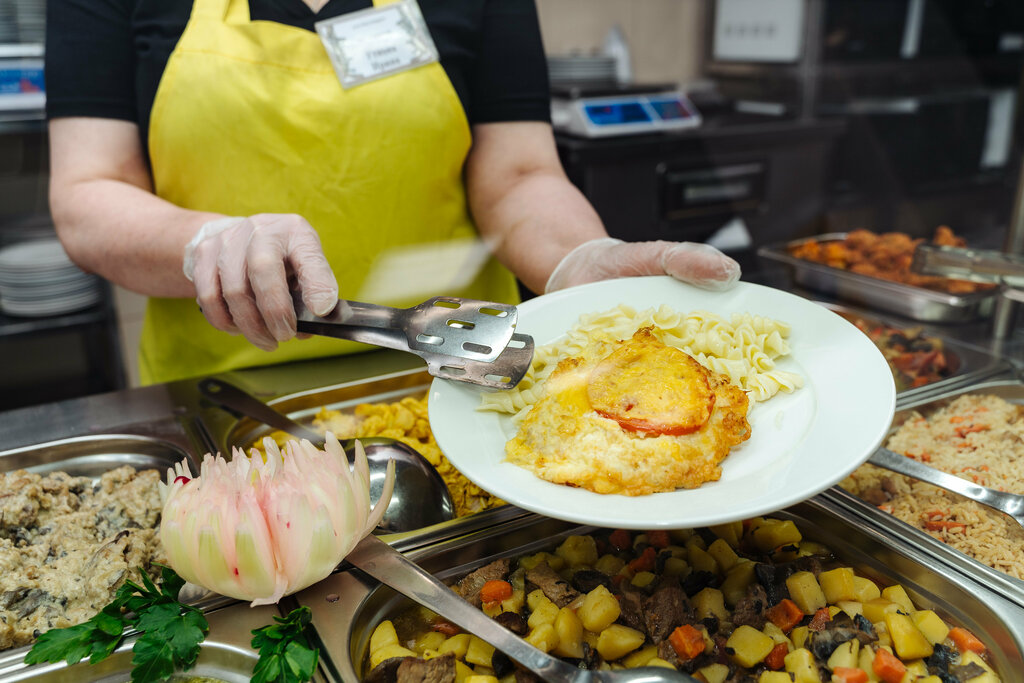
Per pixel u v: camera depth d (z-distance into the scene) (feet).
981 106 7.28
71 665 1.96
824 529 2.58
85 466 3.16
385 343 2.59
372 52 4.01
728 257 3.04
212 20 3.89
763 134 7.13
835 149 7.48
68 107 3.97
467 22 4.21
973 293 4.11
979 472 2.80
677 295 3.06
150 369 4.61
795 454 2.09
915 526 2.49
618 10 7.54
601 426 2.17
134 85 4.07
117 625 2.02
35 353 8.04
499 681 2.02
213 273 3.13
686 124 6.86
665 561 2.46
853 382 2.36
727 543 2.54
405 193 4.26
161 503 2.86
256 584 1.99
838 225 7.14
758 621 2.20
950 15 7.33
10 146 7.14
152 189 4.38
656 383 2.27
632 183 6.72
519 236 4.13
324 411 3.48
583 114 6.55
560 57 7.07
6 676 1.94
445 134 4.23
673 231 6.92
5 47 6.73
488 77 4.42
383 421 3.31
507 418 2.49
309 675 1.82
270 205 4.17
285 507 1.99
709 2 7.75
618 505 1.94
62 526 2.69
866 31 7.54
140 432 3.25
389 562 2.17
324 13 4.01
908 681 1.93
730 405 2.25
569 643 2.10
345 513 2.07
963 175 7.15
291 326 2.81
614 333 2.77
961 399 3.43
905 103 7.59
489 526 2.53
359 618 2.10
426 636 2.19
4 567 2.45
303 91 3.94
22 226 7.24
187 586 2.19
